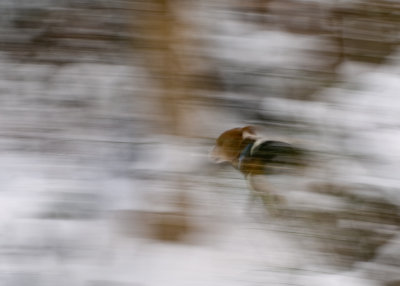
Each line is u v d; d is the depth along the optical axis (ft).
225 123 52.26
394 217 43.39
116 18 60.18
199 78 55.57
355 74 57.21
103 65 58.39
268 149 45.65
